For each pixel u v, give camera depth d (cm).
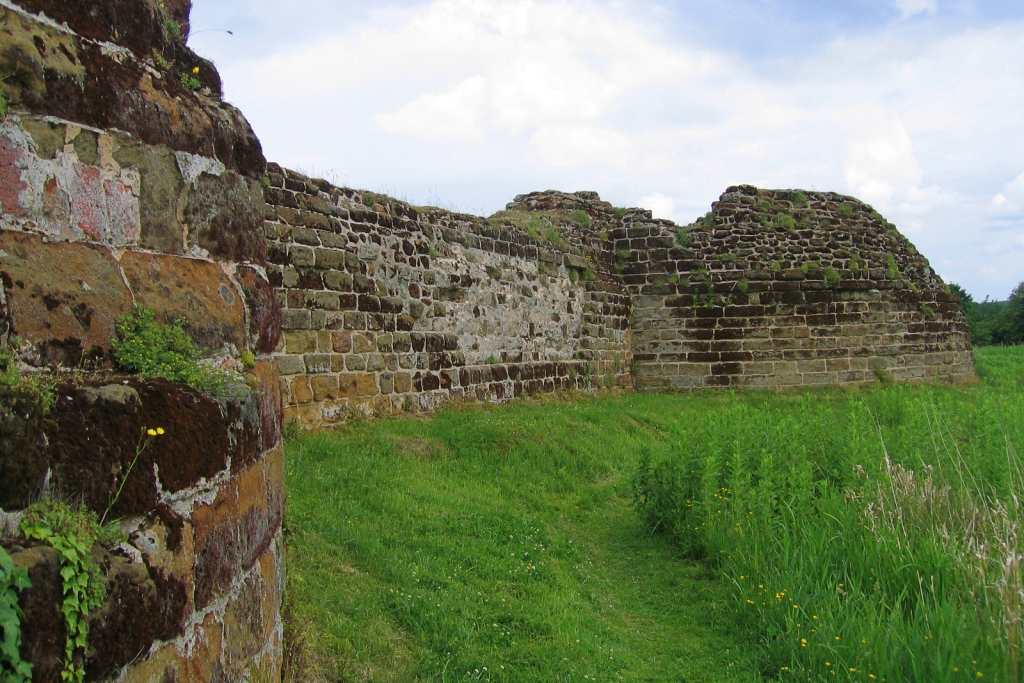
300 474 825
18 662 180
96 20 279
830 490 863
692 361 1914
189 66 358
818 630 595
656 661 622
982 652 543
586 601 720
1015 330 4338
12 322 221
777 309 1906
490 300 1477
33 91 241
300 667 454
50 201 247
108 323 261
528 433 1201
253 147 378
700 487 887
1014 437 942
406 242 1264
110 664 213
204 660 273
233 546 302
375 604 602
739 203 1969
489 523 842
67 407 217
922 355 2042
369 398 1162
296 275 1046
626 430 1434
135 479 235
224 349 326
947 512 749
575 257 1784
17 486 195
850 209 2020
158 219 300
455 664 551
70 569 199
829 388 1894
